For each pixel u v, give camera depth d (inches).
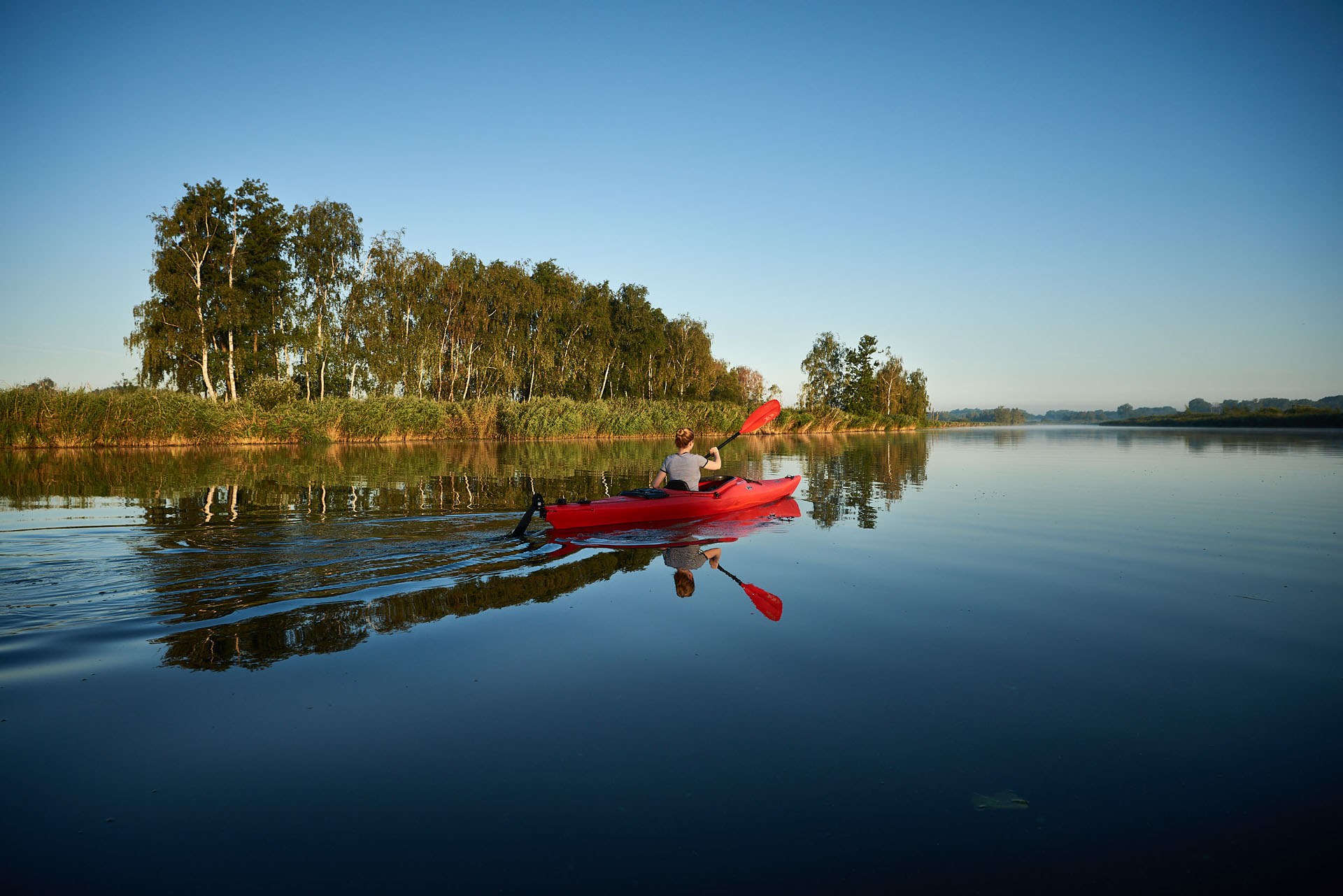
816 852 69.9
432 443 1019.3
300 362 1380.4
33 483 410.0
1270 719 98.9
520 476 471.8
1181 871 66.8
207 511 292.7
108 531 241.4
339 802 78.8
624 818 75.7
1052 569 191.0
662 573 186.7
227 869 67.5
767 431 1611.7
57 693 106.9
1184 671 116.7
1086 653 125.3
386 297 1338.6
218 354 1235.9
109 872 67.1
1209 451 761.6
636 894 63.6
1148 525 264.1
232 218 1256.2
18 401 757.9
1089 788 81.4
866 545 227.8
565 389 1726.1
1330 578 180.2
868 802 78.6
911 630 138.0
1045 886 64.7
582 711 100.9
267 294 1306.6
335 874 66.6
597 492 364.8
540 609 151.7
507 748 90.4
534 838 72.2
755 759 87.7
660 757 88.0
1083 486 404.5
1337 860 68.4
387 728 95.8
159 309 1127.6
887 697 106.3
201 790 81.1
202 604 153.6
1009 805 77.9
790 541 233.9
